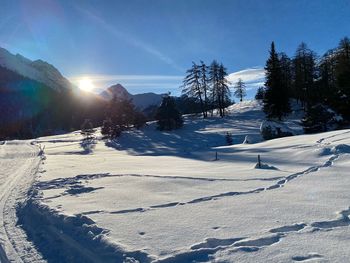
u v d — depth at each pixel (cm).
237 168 1591
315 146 1884
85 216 802
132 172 1636
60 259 646
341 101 3803
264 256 521
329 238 573
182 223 717
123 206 909
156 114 6475
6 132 12081
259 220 696
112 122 6381
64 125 14850
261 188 1023
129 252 580
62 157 3206
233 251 549
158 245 602
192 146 5003
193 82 7325
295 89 6606
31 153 4138
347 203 775
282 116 5053
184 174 1449
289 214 721
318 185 996
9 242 756
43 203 1007
